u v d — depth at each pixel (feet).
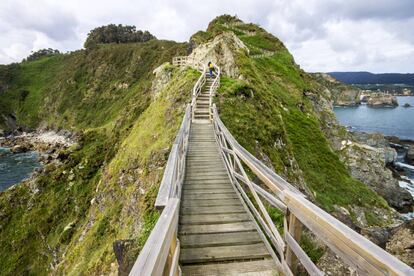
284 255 9.97
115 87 279.69
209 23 225.97
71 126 264.72
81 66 324.19
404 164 143.33
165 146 43.09
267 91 84.99
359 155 109.70
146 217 28.09
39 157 176.96
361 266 5.10
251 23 211.82
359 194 78.38
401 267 4.17
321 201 66.08
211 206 17.54
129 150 61.41
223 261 12.06
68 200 84.02
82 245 50.83
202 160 28.30
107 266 31.68
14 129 297.53
